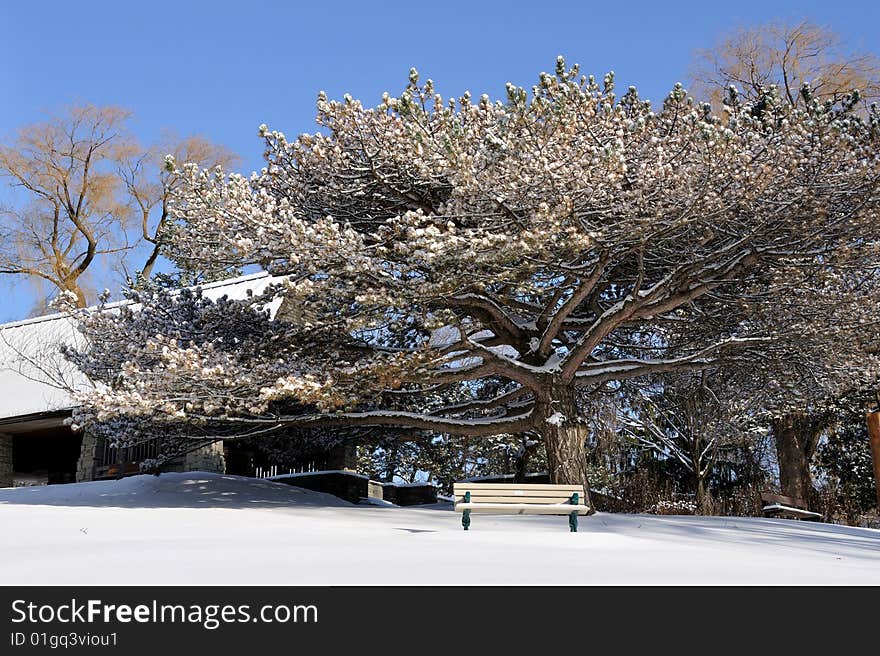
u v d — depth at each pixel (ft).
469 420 57.00
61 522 38.34
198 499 54.95
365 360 50.14
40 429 81.35
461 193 43.19
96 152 111.65
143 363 52.95
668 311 59.21
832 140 42.93
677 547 31.42
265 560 24.93
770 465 89.81
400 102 44.29
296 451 72.28
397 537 33.17
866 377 58.44
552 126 42.73
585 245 43.83
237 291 79.82
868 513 81.87
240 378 47.60
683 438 78.84
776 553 31.40
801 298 52.24
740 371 68.95
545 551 28.12
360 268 44.21
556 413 53.47
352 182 50.72
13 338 85.15
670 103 49.03
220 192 46.47
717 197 43.65
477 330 58.23
